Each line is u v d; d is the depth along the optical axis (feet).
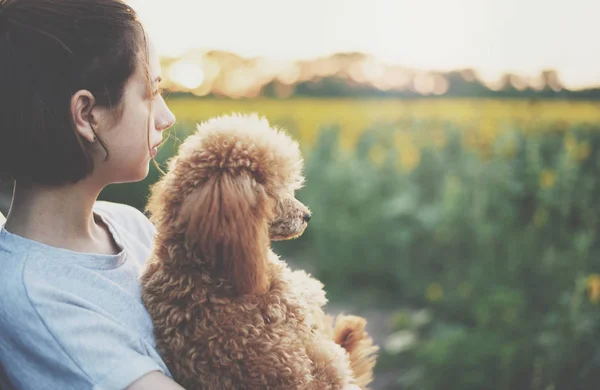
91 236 4.12
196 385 4.09
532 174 17.24
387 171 22.47
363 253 20.20
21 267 3.56
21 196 3.82
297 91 68.39
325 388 4.47
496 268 15.75
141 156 4.01
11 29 3.52
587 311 11.84
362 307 18.29
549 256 14.73
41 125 3.53
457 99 47.55
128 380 3.46
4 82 3.49
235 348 4.13
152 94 4.02
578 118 27.81
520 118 27.32
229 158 4.47
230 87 56.54
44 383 3.52
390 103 46.50
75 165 3.70
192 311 4.18
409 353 14.06
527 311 13.82
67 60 3.55
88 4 3.71
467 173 18.52
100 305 3.78
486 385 11.81
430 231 18.39
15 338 3.50
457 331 13.24
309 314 4.90
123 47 3.76
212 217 4.20
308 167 25.50
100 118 3.75
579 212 16.30
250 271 4.27
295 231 5.03
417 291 18.28
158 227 4.54
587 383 10.72
